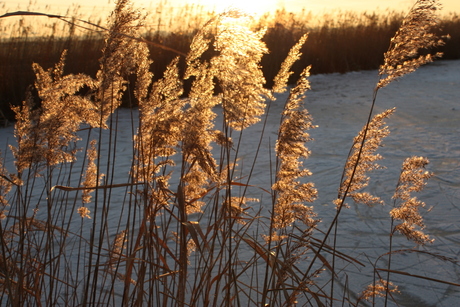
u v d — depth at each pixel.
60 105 1.86
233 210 1.95
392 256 3.27
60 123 1.83
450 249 3.36
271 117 8.78
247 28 1.60
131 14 1.72
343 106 9.77
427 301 2.68
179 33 10.59
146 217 1.89
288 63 1.88
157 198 1.90
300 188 1.90
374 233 3.70
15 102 8.09
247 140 7.01
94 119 1.82
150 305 1.91
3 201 2.05
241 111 1.71
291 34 14.02
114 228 3.77
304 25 15.04
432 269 3.07
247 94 1.70
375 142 1.84
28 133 1.87
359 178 1.87
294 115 1.81
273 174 5.29
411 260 3.21
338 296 2.74
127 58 1.74
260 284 2.88
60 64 2.06
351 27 16.47
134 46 1.74
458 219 3.90
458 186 4.75
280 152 1.86
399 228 1.96
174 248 3.34
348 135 7.20
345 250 3.38
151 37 9.85
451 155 5.95
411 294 2.76
